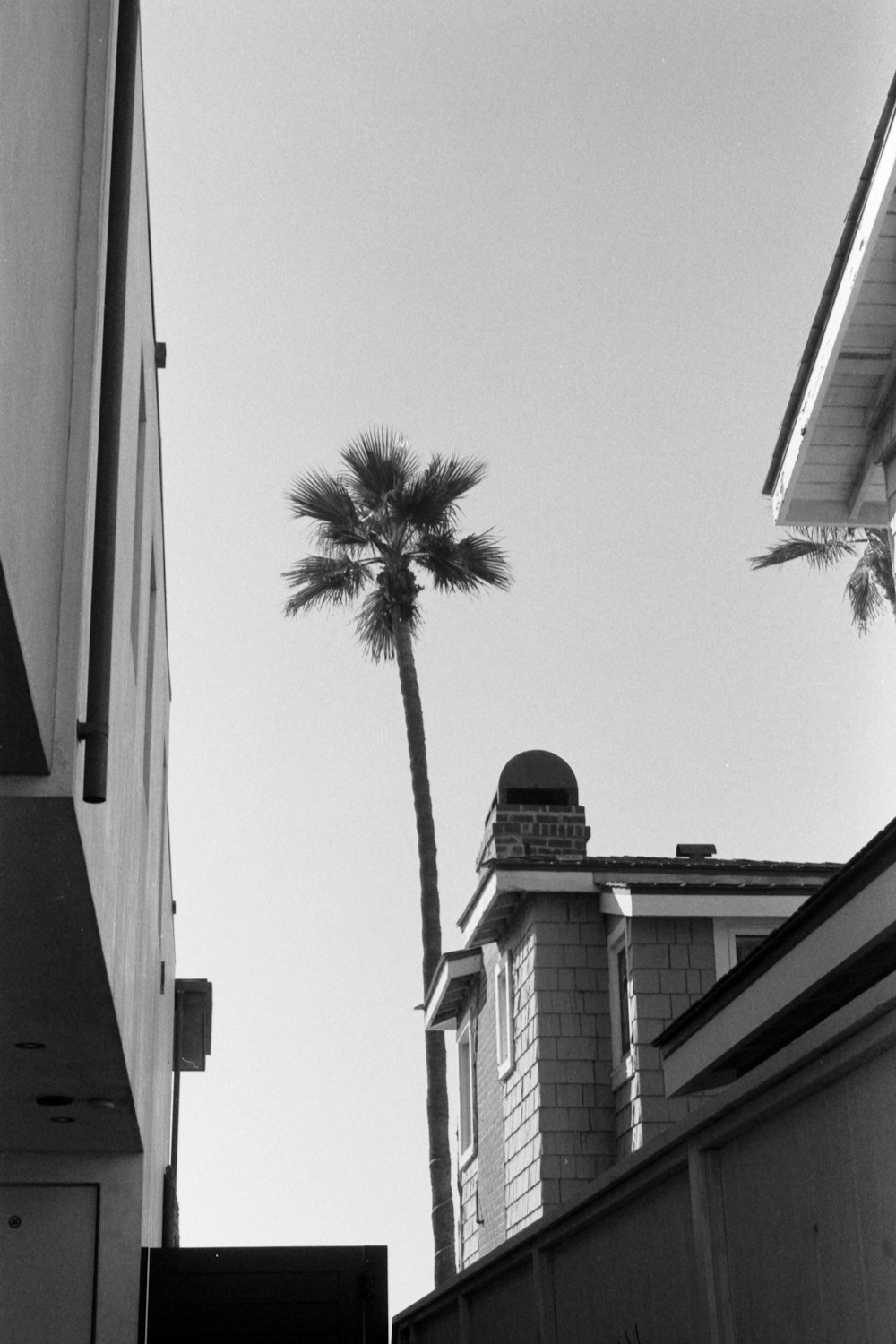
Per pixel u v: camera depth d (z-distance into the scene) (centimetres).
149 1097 1125
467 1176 1923
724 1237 427
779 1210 386
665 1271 475
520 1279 696
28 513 375
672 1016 1439
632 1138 1430
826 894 608
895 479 960
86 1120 952
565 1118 1495
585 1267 579
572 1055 1516
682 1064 804
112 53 554
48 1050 771
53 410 429
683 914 1445
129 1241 1044
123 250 541
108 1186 1054
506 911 1653
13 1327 1022
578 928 1559
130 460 702
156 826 1127
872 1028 321
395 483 2575
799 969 649
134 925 848
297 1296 1102
